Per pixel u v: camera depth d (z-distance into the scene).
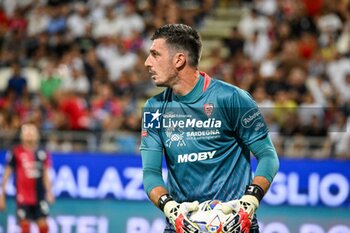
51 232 32.09
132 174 31.67
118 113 37.22
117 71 45.00
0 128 36.50
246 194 11.71
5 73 47.94
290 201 30.38
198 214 11.55
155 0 50.62
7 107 40.59
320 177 30.25
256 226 12.28
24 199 30.69
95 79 43.12
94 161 32.06
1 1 55.34
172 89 12.43
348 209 29.97
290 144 31.44
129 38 47.09
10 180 32.84
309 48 41.91
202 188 12.12
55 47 49.00
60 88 41.41
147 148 12.45
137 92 40.34
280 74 38.09
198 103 12.11
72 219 32.03
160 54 12.12
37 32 51.41
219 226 11.36
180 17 48.72
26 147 30.92
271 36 43.91
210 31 48.94
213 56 43.44
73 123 36.12
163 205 11.88
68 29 50.19
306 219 30.23
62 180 32.22
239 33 44.59
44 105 40.47
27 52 49.56
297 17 44.78
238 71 40.06
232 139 12.16
